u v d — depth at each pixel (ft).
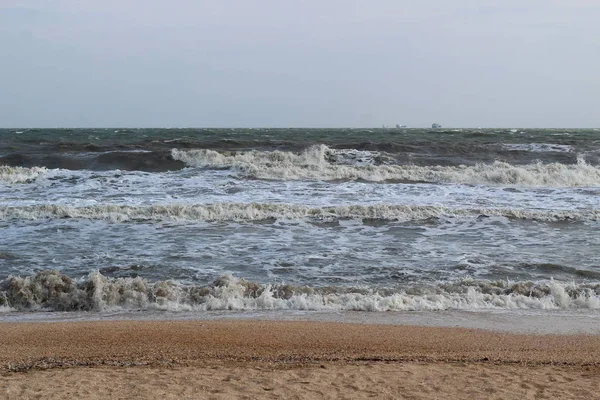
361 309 30.04
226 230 47.34
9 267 36.32
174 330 25.29
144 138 147.54
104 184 66.69
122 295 30.99
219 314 28.99
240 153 86.79
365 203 57.26
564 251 41.57
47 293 30.96
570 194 65.21
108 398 17.03
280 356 21.90
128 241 43.37
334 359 21.59
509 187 70.13
